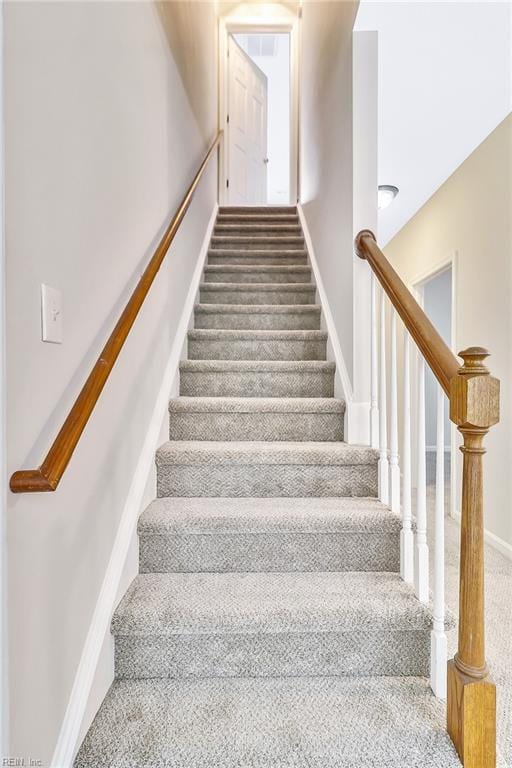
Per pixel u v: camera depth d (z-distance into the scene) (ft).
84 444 3.54
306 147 11.35
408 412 4.50
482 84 7.10
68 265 3.23
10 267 2.51
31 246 2.72
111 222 4.10
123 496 4.50
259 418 6.31
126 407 4.58
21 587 2.64
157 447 5.58
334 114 7.52
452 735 3.32
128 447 4.66
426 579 4.17
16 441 2.58
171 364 6.58
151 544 4.75
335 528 4.72
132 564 4.52
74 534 3.36
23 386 2.64
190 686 3.88
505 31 5.98
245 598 4.20
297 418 6.33
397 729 3.40
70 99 3.26
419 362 4.14
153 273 4.67
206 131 10.83
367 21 5.89
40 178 2.83
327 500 5.37
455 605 5.80
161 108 6.03
